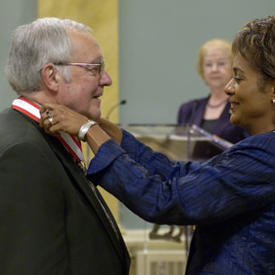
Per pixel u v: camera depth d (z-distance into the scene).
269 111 2.39
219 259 2.35
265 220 2.32
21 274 2.20
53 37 2.47
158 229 3.95
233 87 2.43
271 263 2.32
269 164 2.29
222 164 2.33
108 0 6.55
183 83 6.88
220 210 2.30
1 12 6.61
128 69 6.81
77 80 2.50
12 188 2.24
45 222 2.26
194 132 3.86
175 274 3.94
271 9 6.91
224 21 6.91
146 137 3.81
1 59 6.55
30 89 2.50
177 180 2.35
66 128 2.38
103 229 2.49
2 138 2.32
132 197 2.33
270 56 2.32
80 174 2.49
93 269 2.40
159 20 6.84
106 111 6.59
